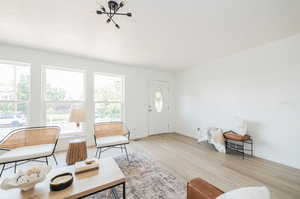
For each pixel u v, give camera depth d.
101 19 1.75
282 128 2.29
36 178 1.07
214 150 3.01
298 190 1.65
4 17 1.69
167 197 1.50
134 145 3.35
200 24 1.86
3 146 1.95
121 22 1.81
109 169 1.41
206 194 0.91
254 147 2.66
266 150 2.50
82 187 1.12
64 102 3.06
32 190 1.08
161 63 3.73
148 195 1.53
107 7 1.53
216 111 3.42
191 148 3.14
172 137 4.15
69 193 1.05
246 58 2.79
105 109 3.60
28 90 2.71
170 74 4.79
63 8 1.54
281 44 2.29
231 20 1.77
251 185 1.75
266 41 2.39
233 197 0.65
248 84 2.75
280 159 2.32
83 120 2.47
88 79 3.29
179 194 1.55
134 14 1.64
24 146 2.12
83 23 1.84
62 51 2.82
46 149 1.99
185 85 4.43
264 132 2.52
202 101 3.82
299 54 2.11
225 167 2.21
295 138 2.16
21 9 1.55
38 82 2.74
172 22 1.81
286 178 1.89
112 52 2.90
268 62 2.45
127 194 1.54
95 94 3.47
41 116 2.77
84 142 2.19
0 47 2.43
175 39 2.31
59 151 2.89
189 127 4.26
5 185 0.98
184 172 2.05
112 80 3.74
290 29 1.99
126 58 3.30
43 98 2.84
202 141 3.67
